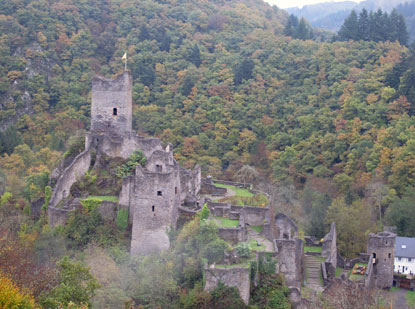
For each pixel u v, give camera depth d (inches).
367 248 3863.2
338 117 6382.9
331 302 2780.5
